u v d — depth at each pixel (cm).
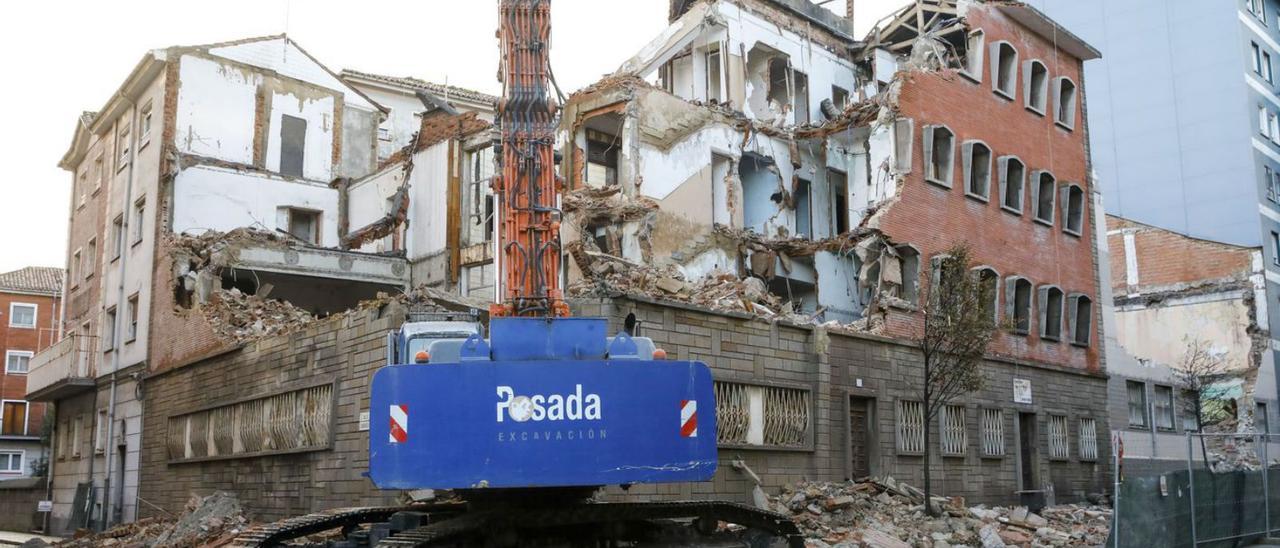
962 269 2194
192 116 3156
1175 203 4450
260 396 2220
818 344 2148
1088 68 4734
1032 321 3025
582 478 1021
